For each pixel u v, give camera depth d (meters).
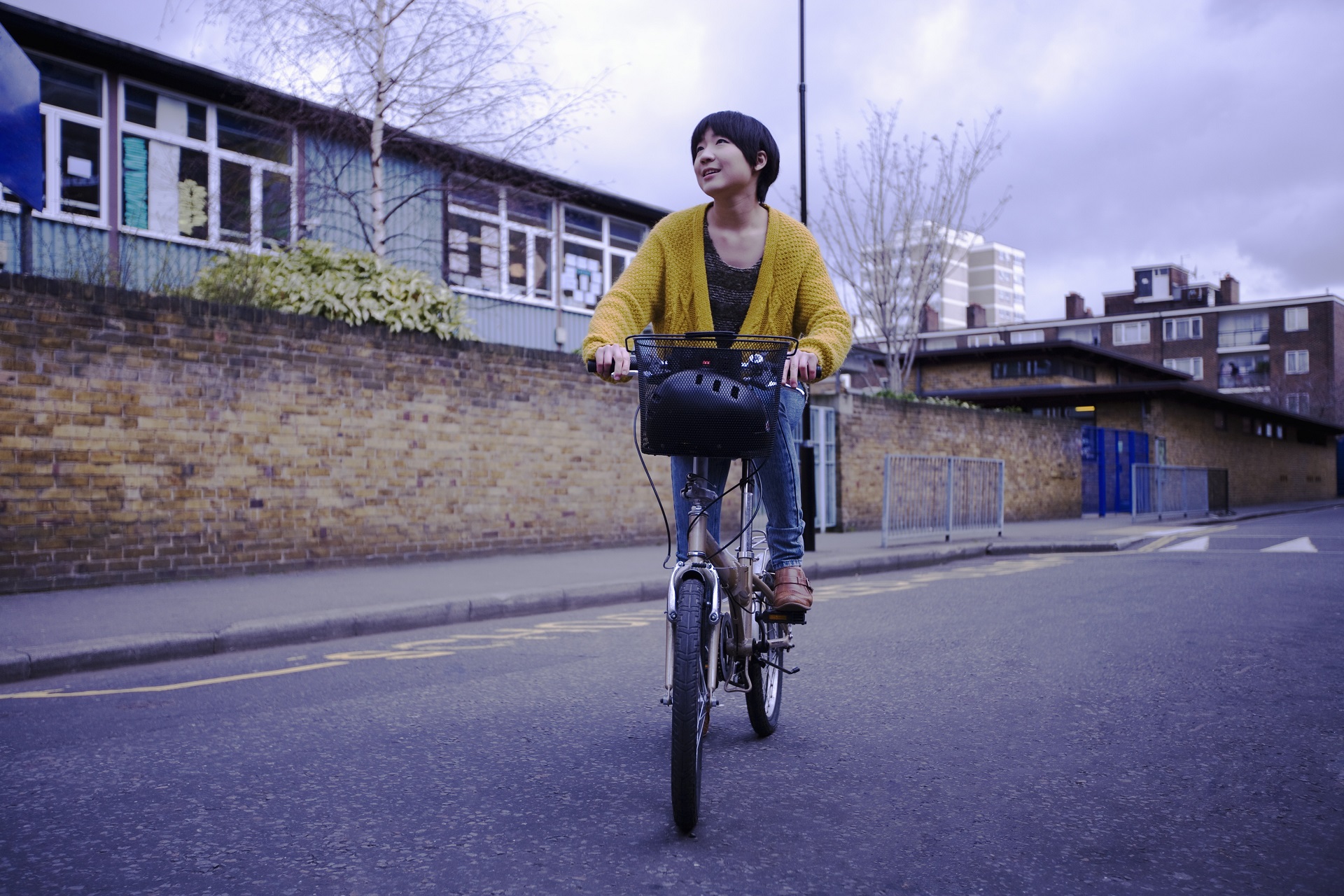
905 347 22.83
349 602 6.99
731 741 3.62
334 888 2.27
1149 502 20.28
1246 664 4.85
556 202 17.53
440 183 15.01
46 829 2.69
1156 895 2.22
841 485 15.50
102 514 7.70
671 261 3.13
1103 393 28.48
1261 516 25.27
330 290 9.59
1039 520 20.88
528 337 16.97
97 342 7.70
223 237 12.95
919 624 6.41
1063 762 3.27
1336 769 3.16
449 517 10.14
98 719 4.09
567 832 2.65
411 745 3.59
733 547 3.35
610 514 11.84
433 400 10.02
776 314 3.16
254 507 8.62
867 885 2.29
